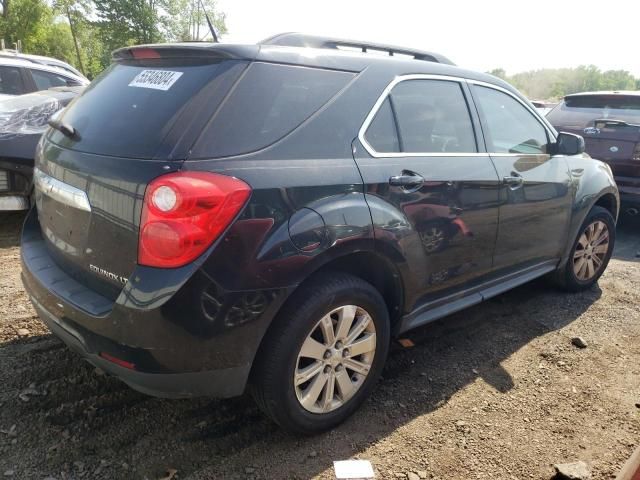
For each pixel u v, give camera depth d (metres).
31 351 3.08
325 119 2.46
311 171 2.32
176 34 38.81
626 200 6.40
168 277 1.96
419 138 2.90
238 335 2.12
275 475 2.29
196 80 2.23
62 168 2.40
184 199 1.94
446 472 2.37
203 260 1.98
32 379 2.82
